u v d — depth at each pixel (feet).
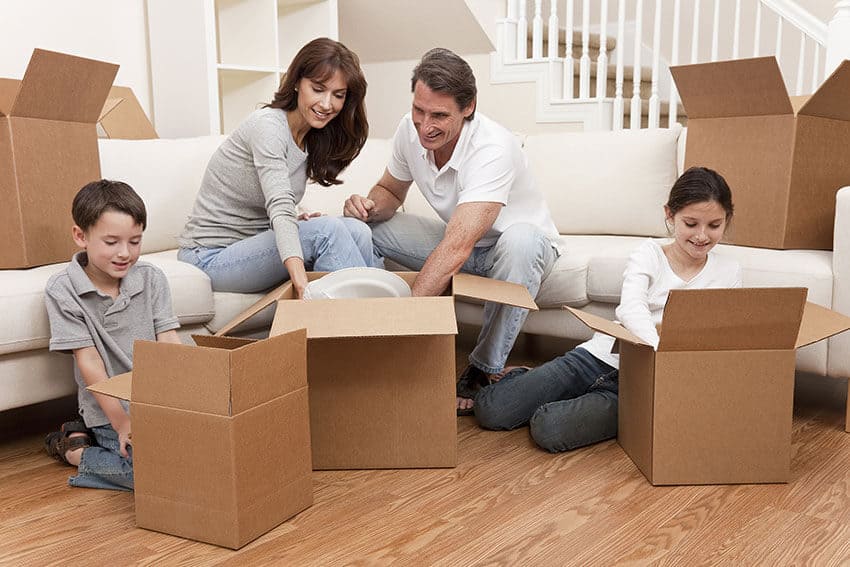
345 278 5.67
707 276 6.05
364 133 6.90
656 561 4.28
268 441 4.61
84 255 5.75
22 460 5.90
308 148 6.97
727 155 7.14
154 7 11.02
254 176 6.78
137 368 4.60
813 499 5.04
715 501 5.02
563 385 6.37
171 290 6.36
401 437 5.60
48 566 4.29
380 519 4.82
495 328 6.66
